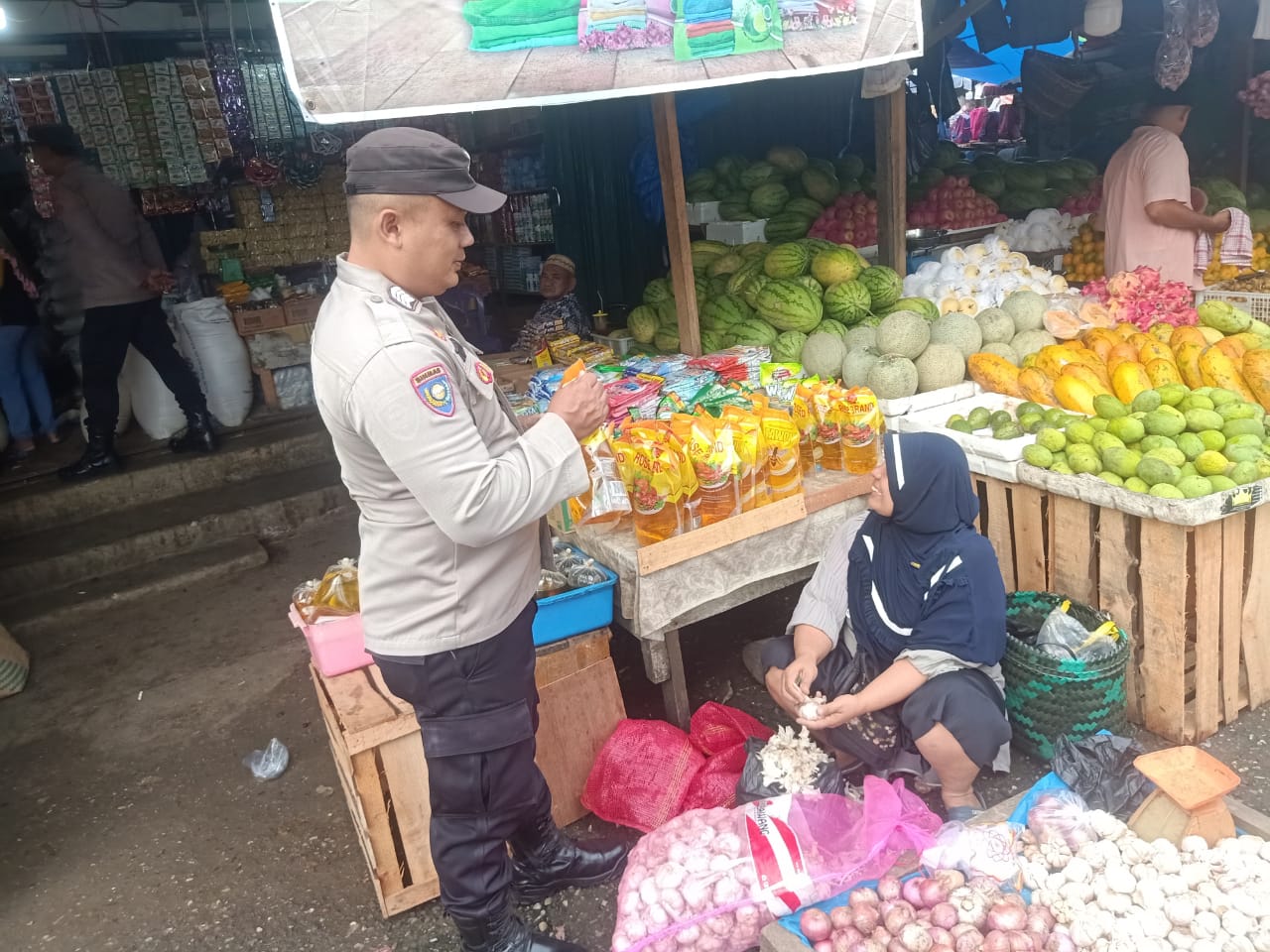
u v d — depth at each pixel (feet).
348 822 9.45
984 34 21.22
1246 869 6.05
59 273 19.80
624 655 11.71
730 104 20.10
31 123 18.10
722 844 6.91
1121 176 15.46
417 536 5.79
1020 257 15.81
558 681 8.61
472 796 6.32
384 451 5.33
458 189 5.38
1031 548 9.99
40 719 12.04
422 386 5.25
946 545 7.88
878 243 15.44
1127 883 6.11
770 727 10.07
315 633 7.97
